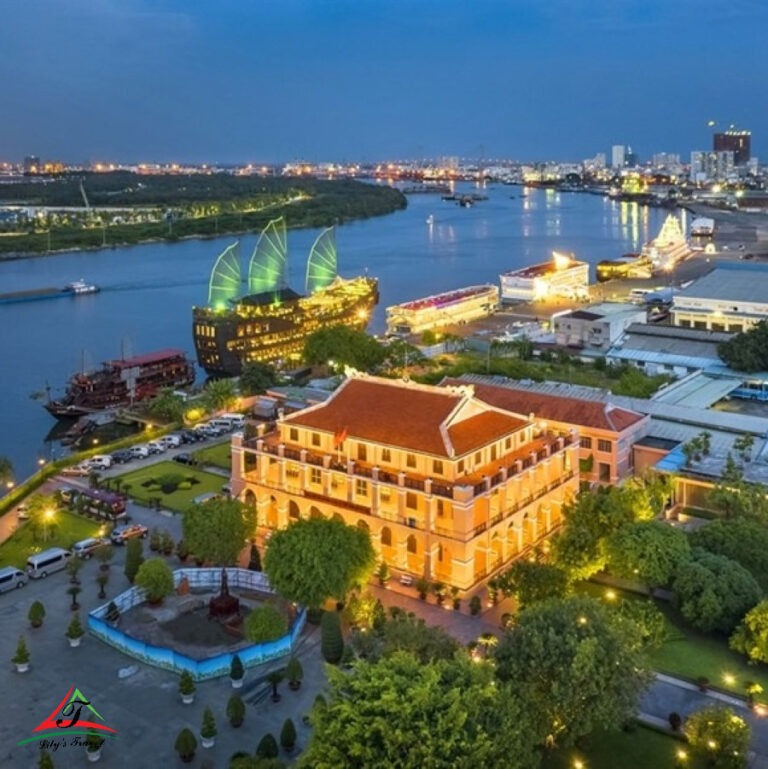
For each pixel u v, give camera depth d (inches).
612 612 3627.0
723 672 3919.8
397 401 5182.1
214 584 4793.3
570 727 3154.5
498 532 4891.7
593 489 5757.9
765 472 5654.5
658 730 3484.3
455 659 2935.5
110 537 5378.9
